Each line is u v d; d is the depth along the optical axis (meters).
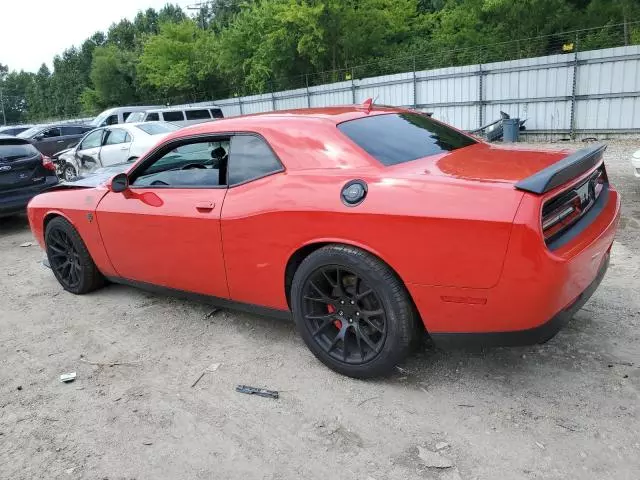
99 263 4.78
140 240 4.18
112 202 4.39
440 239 2.67
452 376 3.20
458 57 23.25
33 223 5.32
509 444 2.58
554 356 3.32
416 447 2.62
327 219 3.02
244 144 3.56
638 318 3.74
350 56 29.50
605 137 15.91
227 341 3.92
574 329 3.64
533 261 2.49
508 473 2.39
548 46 21.08
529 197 2.52
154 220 3.98
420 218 2.71
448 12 31.75
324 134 3.27
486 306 2.66
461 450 2.57
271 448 2.71
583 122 16.22
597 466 2.40
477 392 3.02
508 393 2.99
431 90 19.83
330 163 3.18
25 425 3.07
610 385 2.99
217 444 2.77
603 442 2.54
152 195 4.07
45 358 3.90
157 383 3.42
